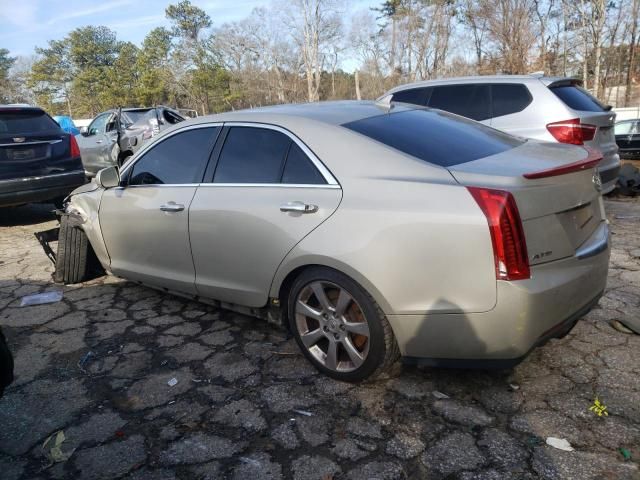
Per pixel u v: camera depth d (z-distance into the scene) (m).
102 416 2.75
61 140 7.54
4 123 7.05
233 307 3.51
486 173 2.49
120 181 4.13
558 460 2.25
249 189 3.19
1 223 8.01
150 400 2.88
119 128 10.91
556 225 2.48
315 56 55.19
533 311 2.35
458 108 6.64
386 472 2.24
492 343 2.40
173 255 3.70
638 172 8.48
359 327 2.75
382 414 2.64
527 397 2.71
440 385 2.86
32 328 3.90
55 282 4.91
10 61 84.81
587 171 2.74
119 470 2.35
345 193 2.74
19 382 3.13
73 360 3.38
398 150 2.79
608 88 40.00
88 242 4.82
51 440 2.58
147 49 56.62
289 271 2.95
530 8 30.97
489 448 2.35
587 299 2.67
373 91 52.69
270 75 55.75
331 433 2.52
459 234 2.36
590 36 35.34
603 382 2.80
